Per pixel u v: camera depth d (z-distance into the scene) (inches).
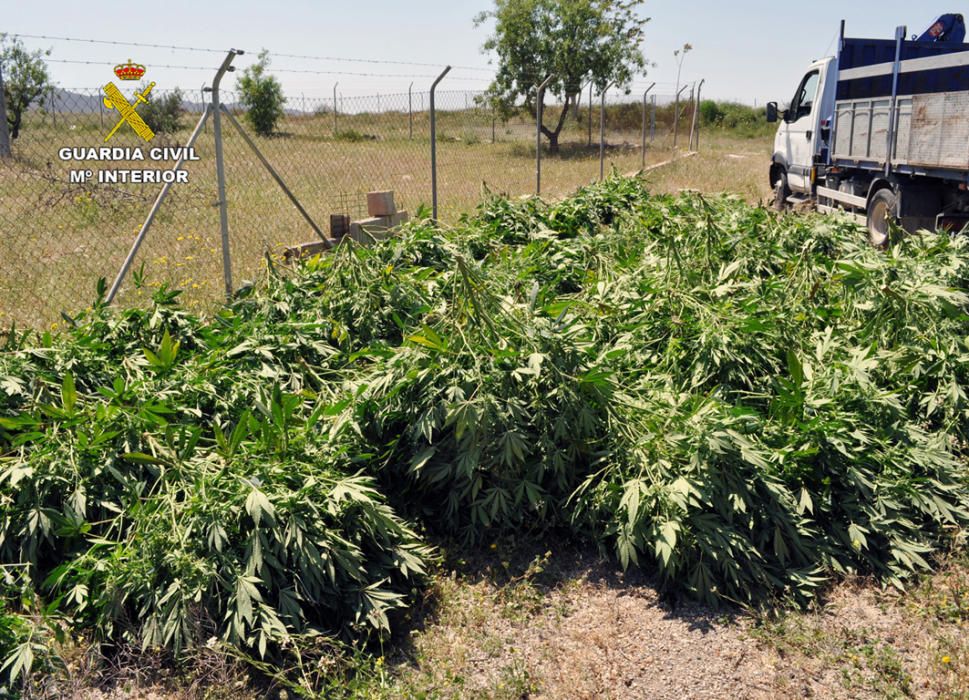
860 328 200.7
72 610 129.3
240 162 572.4
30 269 295.9
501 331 160.7
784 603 135.1
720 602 136.7
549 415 154.4
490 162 712.4
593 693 116.6
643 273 219.3
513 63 1076.5
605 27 1076.5
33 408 147.7
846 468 153.6
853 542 143.6
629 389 167.3
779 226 275.7
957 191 354.6
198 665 116.2
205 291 272.5
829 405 163.9
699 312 186.2
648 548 142.5
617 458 150.8
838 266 208.2
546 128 1068.5
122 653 119.5
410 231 252.8
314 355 188.4
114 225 368.2
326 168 529.3
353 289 202.8
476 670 121.8
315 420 146.6
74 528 129.9
